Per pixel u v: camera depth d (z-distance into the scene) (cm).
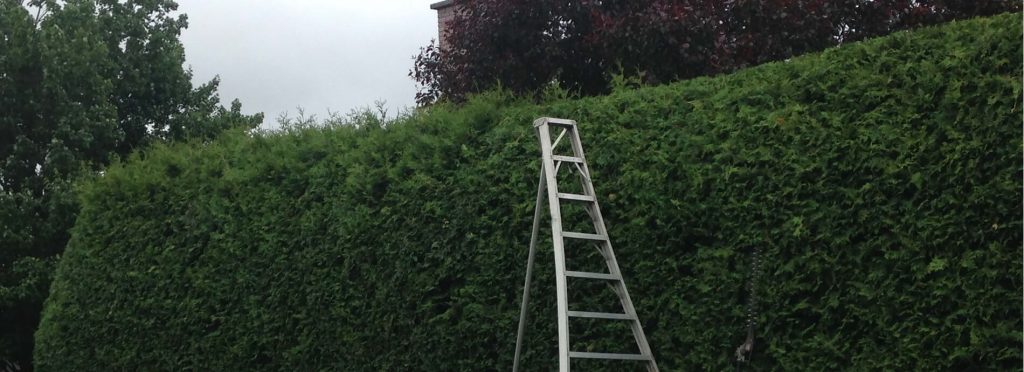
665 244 688
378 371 870
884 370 579
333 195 934
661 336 684
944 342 557
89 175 1359
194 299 1047
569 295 739
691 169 678
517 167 786
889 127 591
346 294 898
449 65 1494
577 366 732
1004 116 543
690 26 1244
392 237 866
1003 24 568
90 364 1167
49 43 1582
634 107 738
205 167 1081
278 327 961
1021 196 532
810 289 615
